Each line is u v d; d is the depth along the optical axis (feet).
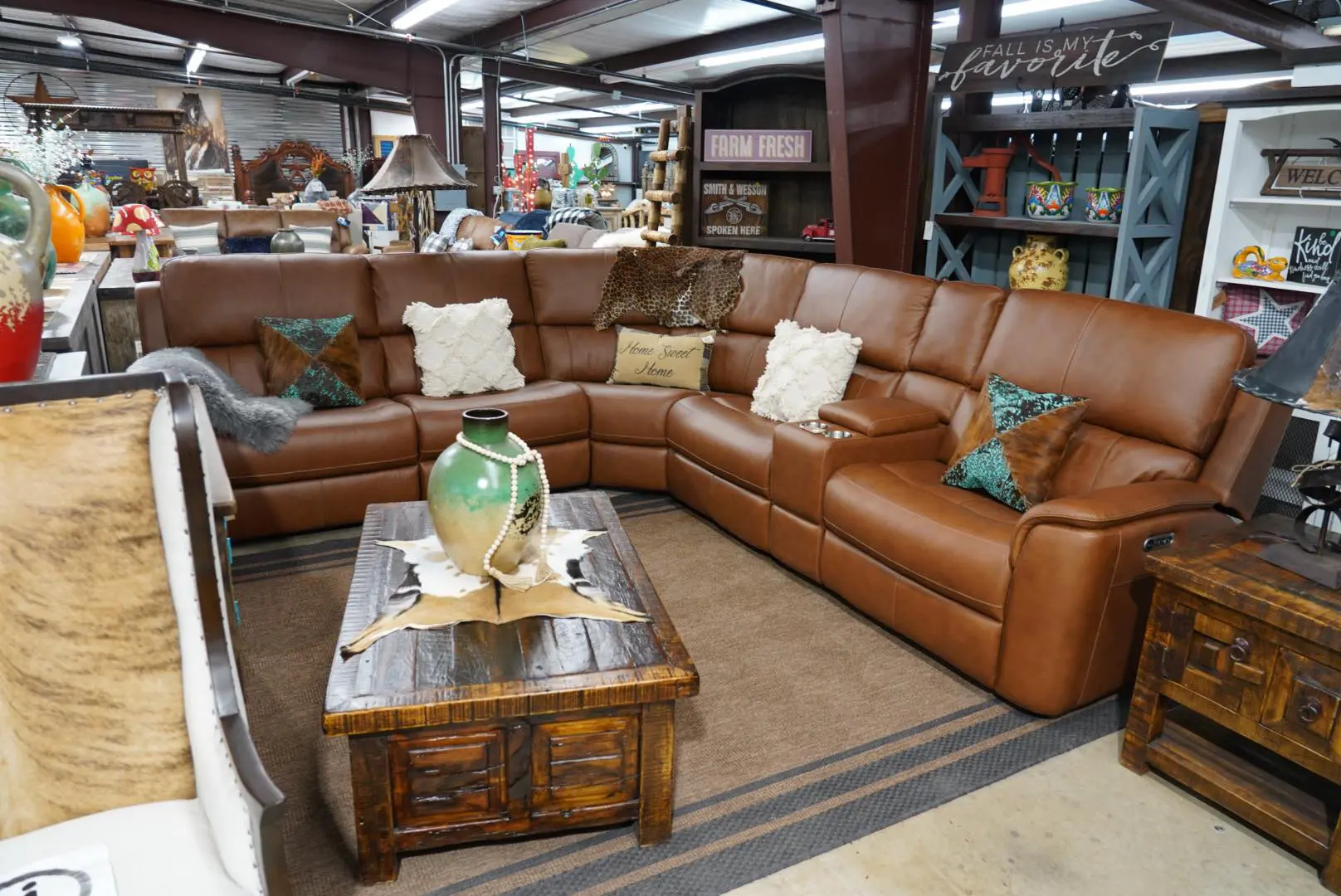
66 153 13.42
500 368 12.93
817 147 16.33
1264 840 6.45
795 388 11.53
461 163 33.71
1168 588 6.72
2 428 3.74
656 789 6.18
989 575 7.78
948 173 14.48
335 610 9.50
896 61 13.55
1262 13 12.76
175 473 4.01
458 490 6.50
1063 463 9.04
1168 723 7.34
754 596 10.12
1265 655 6.16
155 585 4.05
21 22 38.55
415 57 32.14
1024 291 10.14
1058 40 12.50
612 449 13.01
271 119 54.60
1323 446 10.87
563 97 54.54
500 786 5.95
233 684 4.13
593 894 5.84
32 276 5.40
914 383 11.05
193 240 19.92
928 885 5.96
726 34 30.12
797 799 6.79
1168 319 8.67
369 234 28.68
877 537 8.86
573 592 6.76
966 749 7.43
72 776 4.03
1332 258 11.01
